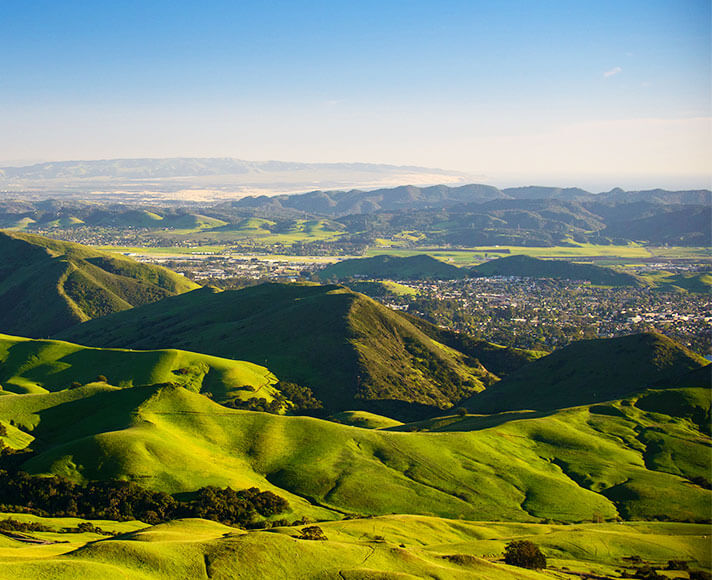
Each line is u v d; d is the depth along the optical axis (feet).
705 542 332.39
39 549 237.45
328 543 256.52
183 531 275.59
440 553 279.69
